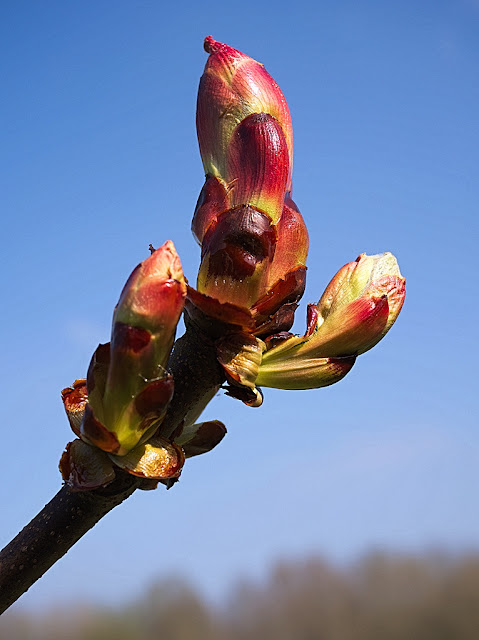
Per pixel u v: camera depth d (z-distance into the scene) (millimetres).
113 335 146
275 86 165
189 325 159
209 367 158
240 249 157
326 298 166
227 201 161
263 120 161
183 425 164
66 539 153
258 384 163
